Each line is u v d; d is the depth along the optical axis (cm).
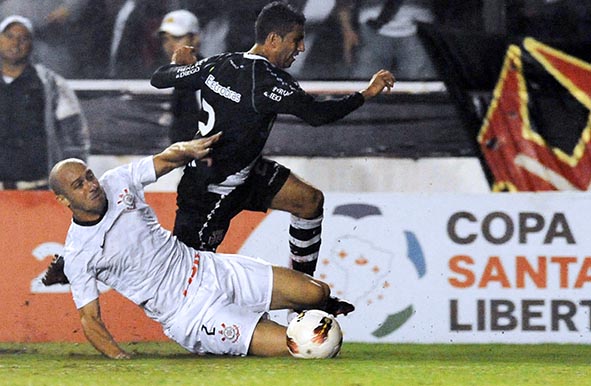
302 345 1948
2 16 2739
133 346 2411
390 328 2533
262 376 1661
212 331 1986
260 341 1986
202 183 2105
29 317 2511
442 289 2541
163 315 2002
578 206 2547
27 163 2759
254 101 2016
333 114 2000
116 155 2778
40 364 1900
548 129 2758
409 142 2767
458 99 2764
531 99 2764
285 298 2059
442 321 2534
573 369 1869
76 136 2773
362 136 2766
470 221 2547
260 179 2180
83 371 1755
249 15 2759
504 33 2764
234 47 2766
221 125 2055
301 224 2280
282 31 2073
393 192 2709
